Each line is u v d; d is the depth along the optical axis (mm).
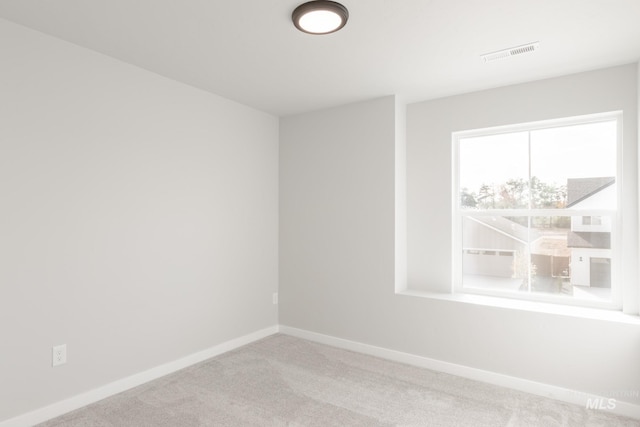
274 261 4160
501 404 2623
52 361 2400
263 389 2812
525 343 2842
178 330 3170
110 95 2691
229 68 2875
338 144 3768
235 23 2207
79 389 2535
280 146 4172
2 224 2189
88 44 2500
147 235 2934
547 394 2746
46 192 2371
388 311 3463
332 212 3801
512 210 3236
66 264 2467
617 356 2533
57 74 2416
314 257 3920
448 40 2395
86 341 2570
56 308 2420
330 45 2479
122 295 2775
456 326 3125
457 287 3484
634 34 2297
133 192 2842
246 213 3803
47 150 2373
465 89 3287
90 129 2584
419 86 3221
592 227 2918
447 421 2396
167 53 2627
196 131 3303
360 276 3625
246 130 3797
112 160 2709
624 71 2740
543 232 3111
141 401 2617
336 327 3771
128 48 2557
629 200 2727
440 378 3045
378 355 3506
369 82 3137
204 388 2820
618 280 2816
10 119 2215
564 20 2141
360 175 3627
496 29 2250
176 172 3146
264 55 2639
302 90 3340
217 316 3510
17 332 2250
